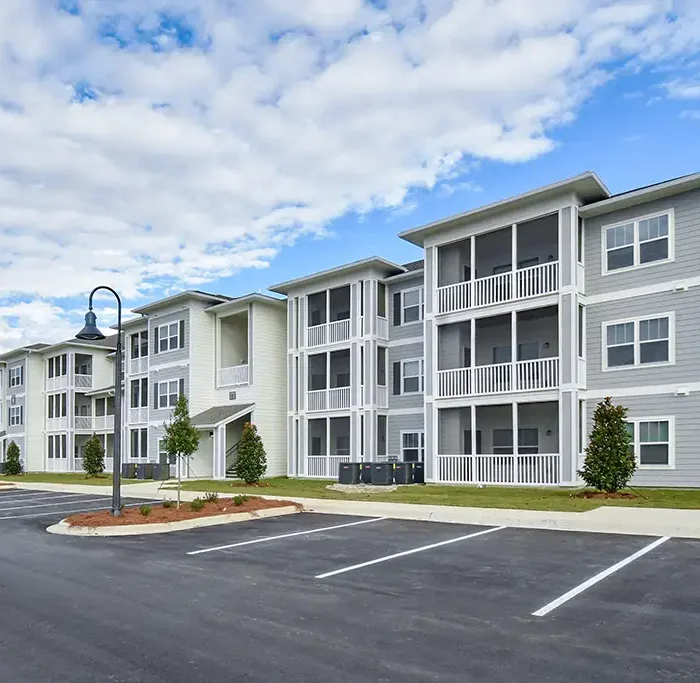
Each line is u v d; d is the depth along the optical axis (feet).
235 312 108.78
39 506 65.77
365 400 89.81
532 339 78.23
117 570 32.07
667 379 63.16
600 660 18.19
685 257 62.95
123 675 17.70
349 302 101.04
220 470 99.76
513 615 22.76
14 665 18.63
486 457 73.36
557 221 72.23
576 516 44.42
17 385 161.27
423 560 32.96
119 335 52.03
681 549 34.68
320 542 39.27
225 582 28.86
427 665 17.99
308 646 19.79
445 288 79.15
